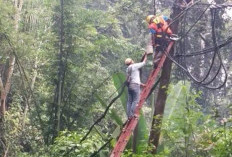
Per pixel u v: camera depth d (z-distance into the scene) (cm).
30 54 1684
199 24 1230
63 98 1538
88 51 1523
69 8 1491
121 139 837
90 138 1185
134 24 2248
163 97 991
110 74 1627
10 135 1819
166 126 870
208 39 1524
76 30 1498
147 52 950
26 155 1711
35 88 1939
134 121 878
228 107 880
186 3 977
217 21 1502
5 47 1675
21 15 1844
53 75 1525
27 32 1803
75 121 1528
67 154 1115
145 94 916
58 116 1498
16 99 2022
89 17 1510
